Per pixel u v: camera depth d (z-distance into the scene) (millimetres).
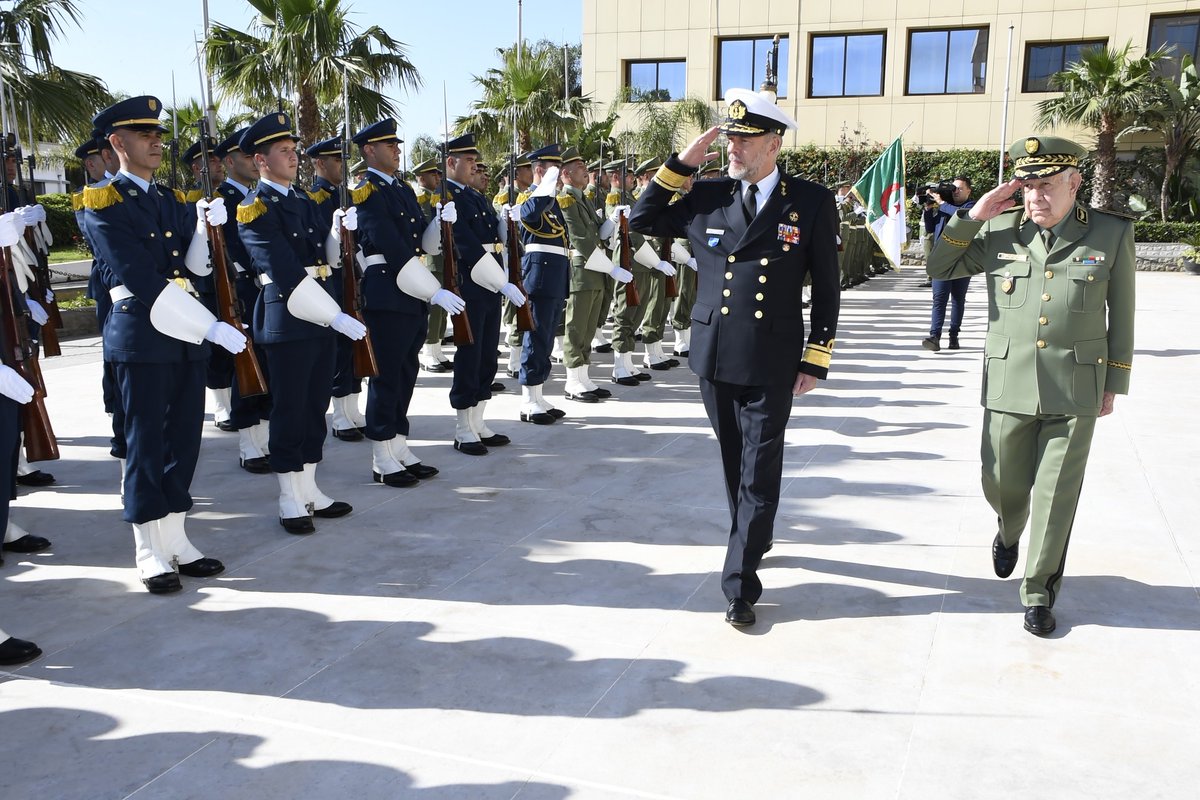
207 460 6508
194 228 4523
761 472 3879
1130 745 3051
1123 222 3744
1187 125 23969
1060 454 3791
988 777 2887
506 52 20859
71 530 5129
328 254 5430
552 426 7383
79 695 3385
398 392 5832
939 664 3572
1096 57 23469
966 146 26219
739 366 3818
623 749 3033
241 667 3576
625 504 5449
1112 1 24797
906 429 7266
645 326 9734
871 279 21656
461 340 5875
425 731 3145
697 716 3219
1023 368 3828
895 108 26500
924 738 3090
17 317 4027
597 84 28328
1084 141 25781
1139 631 3834
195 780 2889
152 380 4219
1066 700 3320
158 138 4301
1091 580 4336
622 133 26578
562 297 7375
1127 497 5512
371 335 5715
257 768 2947
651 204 3951
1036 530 3855
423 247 6250
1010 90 25750
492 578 4391
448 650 3699
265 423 6258
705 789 2830
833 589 4254
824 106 26984
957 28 25906
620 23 27859
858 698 3332
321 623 3943
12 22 10727
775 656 3635
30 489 5852
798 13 26547
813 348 3840
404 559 4637
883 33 26344
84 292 14359
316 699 3346
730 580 3908
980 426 7344
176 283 4316
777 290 3805
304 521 5020
